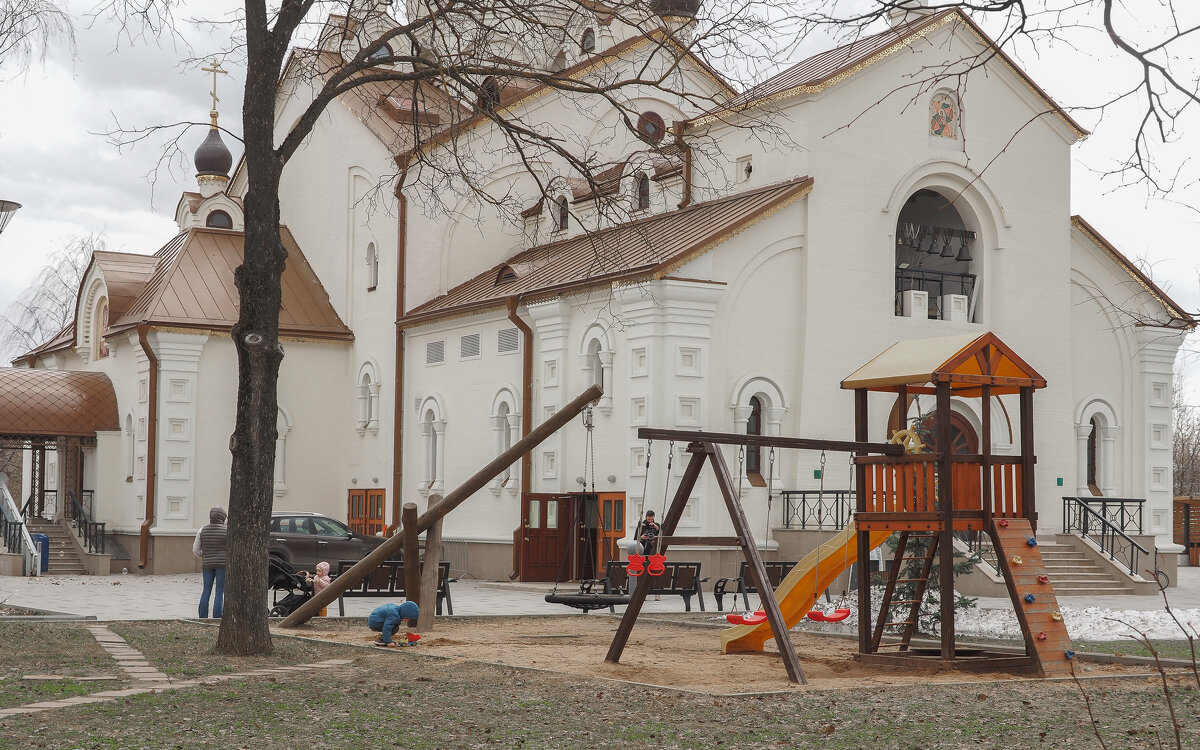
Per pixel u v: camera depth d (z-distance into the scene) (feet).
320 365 130.31
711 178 108.06
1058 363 110.32
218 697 39.17
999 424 107.76
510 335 109.60
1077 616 75.20
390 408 123.34
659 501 93.91
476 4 61.57
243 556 51.52
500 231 126.93
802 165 101.09
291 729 34.06
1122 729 35.19
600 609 82.12
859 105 102.94
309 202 139.03
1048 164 110.93
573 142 126.00
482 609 81.71
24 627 60.85
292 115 142.31
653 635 64.75
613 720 35.96
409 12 64.34
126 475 128.06
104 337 132.16
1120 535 102.06
